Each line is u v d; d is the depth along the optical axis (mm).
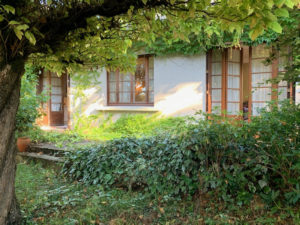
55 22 2172
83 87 8234
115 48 2836
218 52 6605
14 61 2201
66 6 2133
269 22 1599
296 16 2859
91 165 4191
